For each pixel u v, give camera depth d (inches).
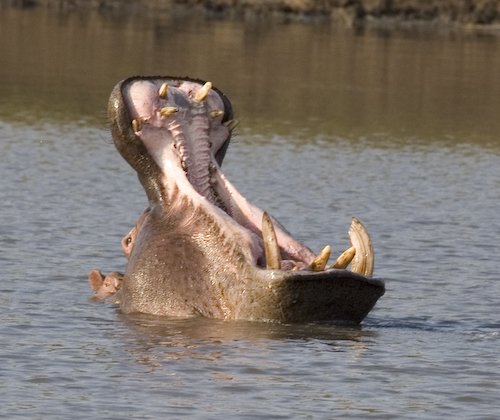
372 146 3644.2
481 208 2615.7
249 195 2623.0
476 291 1784.0
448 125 4261.8
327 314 1470.2
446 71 6043.3
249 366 1288.1
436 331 1514.5
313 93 4936.0
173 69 5482.3
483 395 1213.7
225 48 6555.1
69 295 1657.2
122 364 1286.9
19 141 3314.5
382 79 5610.2
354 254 1421.0
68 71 5241.1
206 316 1478.8
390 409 1158.3
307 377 1258.0
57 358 1309.1
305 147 3513.8
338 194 2701.8
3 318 1499.8
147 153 1515.7
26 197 2460.6
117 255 1977.1
